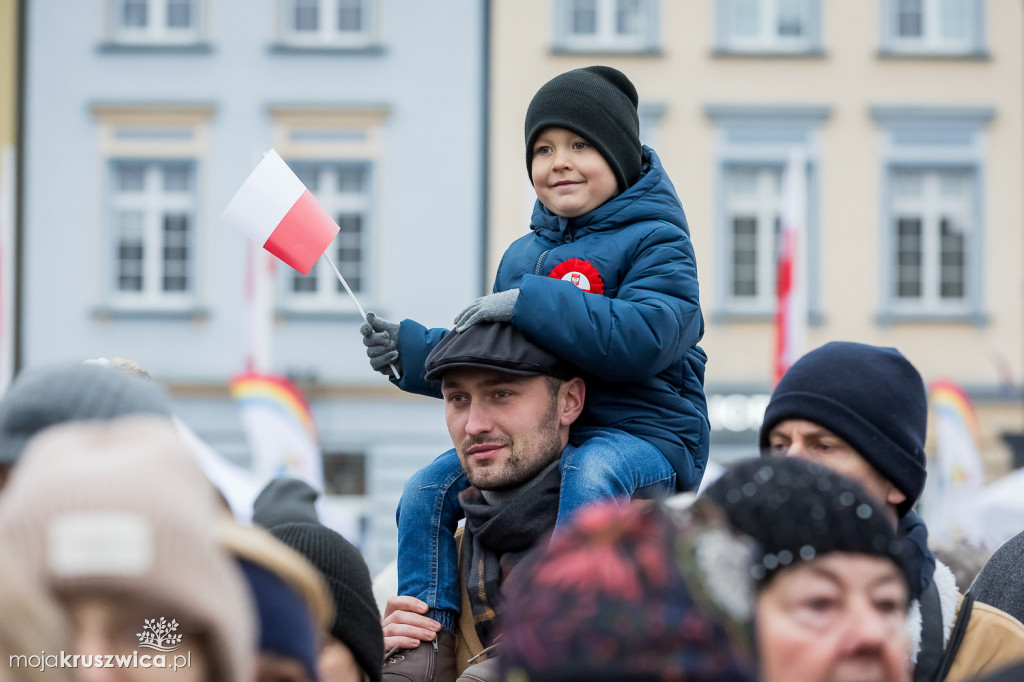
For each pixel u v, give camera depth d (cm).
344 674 314
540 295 389
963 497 2002
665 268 422
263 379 1927
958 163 3036
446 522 421
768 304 3008
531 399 390
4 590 173
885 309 3019
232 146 3058
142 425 192
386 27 3039
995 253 3050
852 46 3028
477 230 3027
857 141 3020
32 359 3047
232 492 1266
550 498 390
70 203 3073
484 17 3023
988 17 3045
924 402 349
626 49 3003
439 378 398
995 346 3036
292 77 3055
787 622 228
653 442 413
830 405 338
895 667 230
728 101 3005
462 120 3028
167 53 3066
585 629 169
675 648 168
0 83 3062
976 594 421
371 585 330
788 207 1769
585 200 436
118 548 174
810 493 232
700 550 178
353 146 3036
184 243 3081
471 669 361
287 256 463
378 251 3027
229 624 182
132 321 3061
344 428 3027
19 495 179
